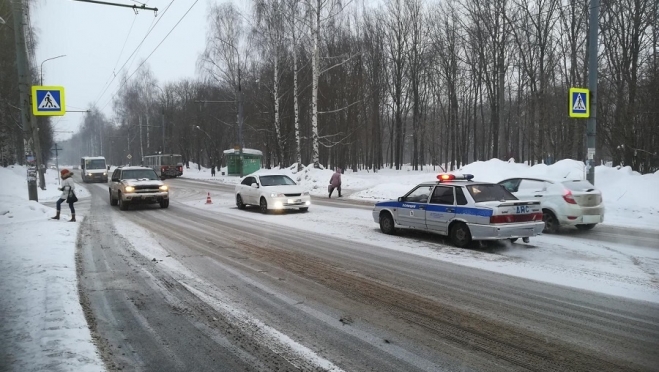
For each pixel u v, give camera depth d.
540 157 33.28
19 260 7.92
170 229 12.49
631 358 4.15
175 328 4.91
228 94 51.34
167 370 3.92
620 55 25.84
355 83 41.12
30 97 16.94
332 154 53.06
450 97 49.88
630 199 16.27
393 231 11.55
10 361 3.92
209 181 44.38
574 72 33.28
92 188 34.75
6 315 5.09
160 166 51.38
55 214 15.13
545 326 4.96
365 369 3.94
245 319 5.20
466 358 4.17
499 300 5.90
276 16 31.30
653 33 23.20
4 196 15.38
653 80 22.59
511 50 39.34
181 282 6.79
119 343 4.50
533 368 3.96
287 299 5.96
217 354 4.26
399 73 47.75
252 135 55.16
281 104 41.06
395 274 7.29
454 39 44.66
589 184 12.01
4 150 40.72
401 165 57.94
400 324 5.04
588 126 14.24
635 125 23.14
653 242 10.19
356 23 44.72
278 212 16.92
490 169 23.80
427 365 4.02
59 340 4.40
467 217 9.45
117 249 9.44
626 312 5.41
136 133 82.50
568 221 11.35
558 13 35.22
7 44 26.16
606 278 6.99
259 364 4.05
